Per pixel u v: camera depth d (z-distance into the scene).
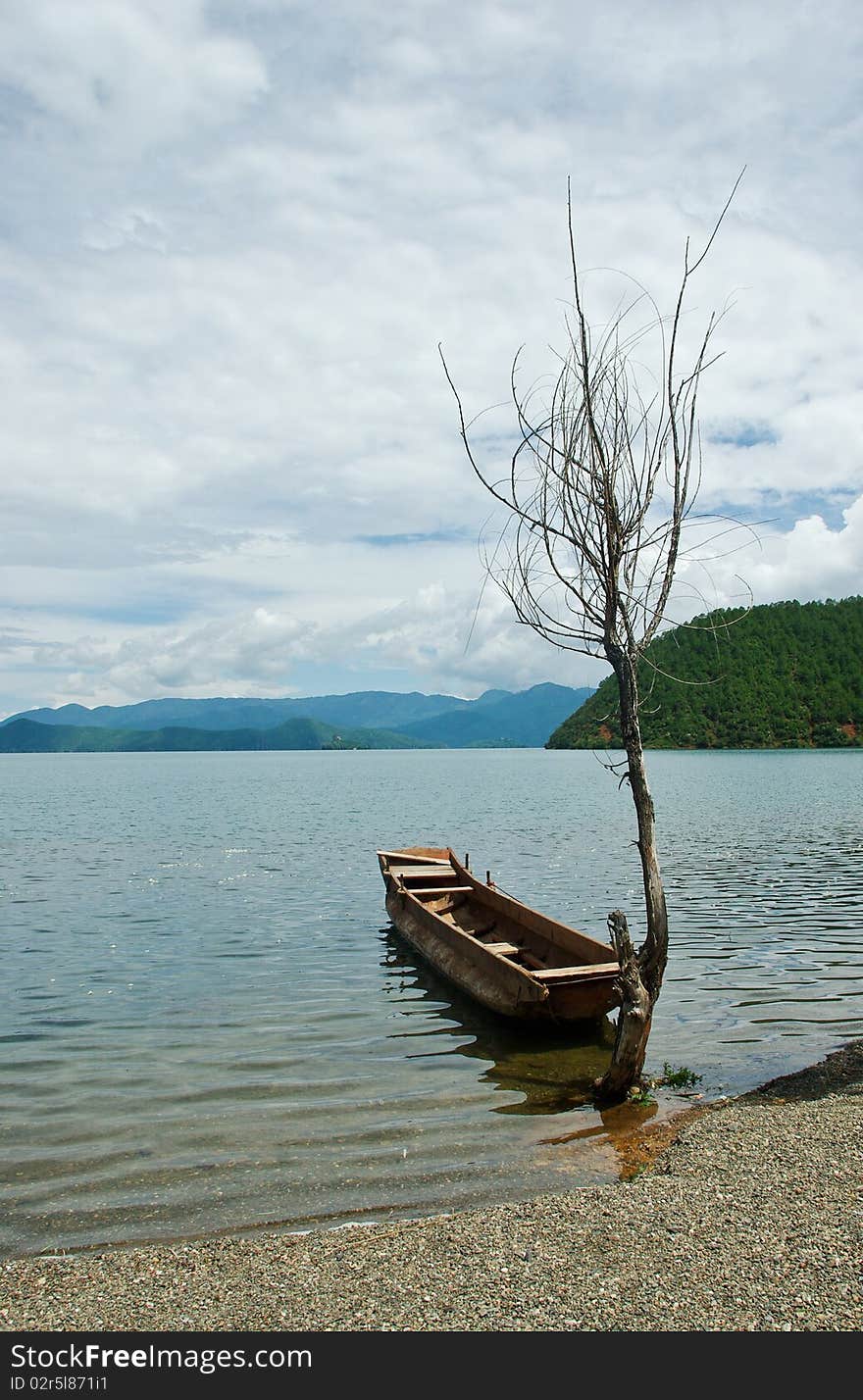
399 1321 5.96
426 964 18.42
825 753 159.75
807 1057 12.26
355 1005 15.44
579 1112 10.47
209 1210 8.11
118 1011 15.13
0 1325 6.13
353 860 36.41
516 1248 6.92
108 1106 10.81
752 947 18.98
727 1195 7.74
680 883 27.83
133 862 35.94
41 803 77.25
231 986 16.73
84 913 24.62
